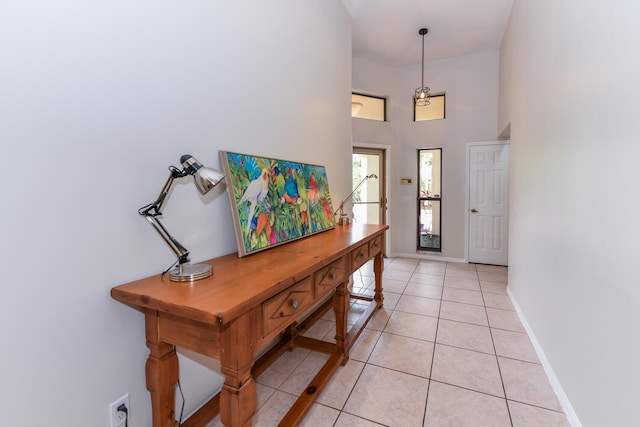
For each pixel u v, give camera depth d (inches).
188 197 59.4
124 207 47.9
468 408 67.3
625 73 46.8
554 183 78.5
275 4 83.7
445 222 197.3
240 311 39.6
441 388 73.9
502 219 184.2
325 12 111.8
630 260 45.3
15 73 35.8
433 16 140.3
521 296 112.7
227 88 67.6
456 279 159.0
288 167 87.0
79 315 42.9
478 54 182.1
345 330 83.1
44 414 39.8
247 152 73.8
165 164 54.1
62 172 40.4
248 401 42.7
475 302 127.3
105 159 45.1
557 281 75.0
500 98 170.1
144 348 51.7
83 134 42.4
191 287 46.2
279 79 85.9
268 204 75.6
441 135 194.2
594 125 56.9
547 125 84.0
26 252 37.4
